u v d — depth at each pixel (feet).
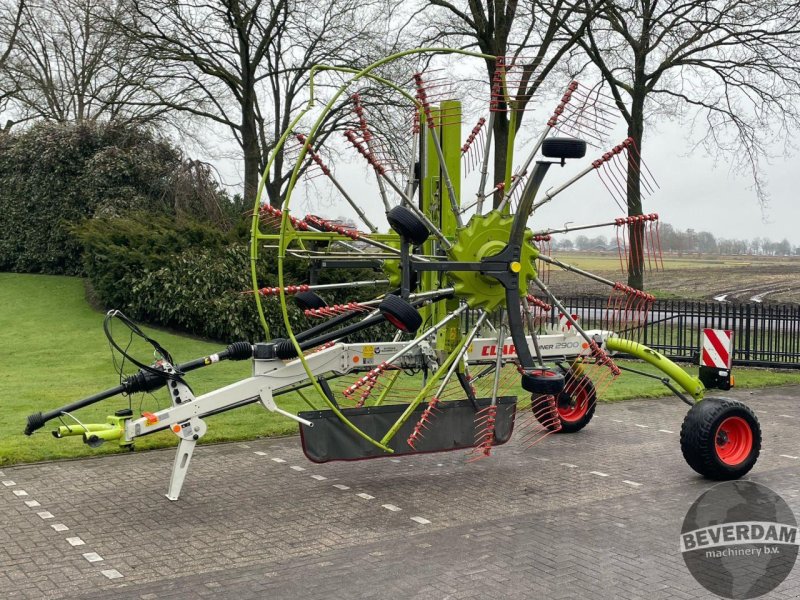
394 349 25.03
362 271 54.75
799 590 16.58
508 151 25.46
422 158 28.14
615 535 19.97
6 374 42.19
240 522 20.85
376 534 20.01
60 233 69.10
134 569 17.56
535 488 24.29
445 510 22.04
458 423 25.13
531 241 25.63
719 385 28.76
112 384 39.45
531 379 23.41
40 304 60.70
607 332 28.66
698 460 24.88
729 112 73.36
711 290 116.78
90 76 96.02
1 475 24.86
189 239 55.93
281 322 53.88
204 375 42.75
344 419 22.79
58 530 20.07
